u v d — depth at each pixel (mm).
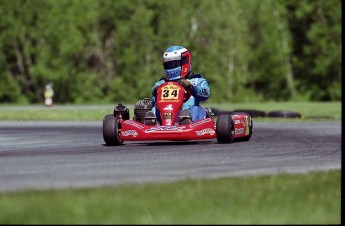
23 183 28500
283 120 89375
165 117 47438
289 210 21297
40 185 27734
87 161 37188
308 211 21234
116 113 49875
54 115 104000
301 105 147375
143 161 36844
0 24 199375
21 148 48219
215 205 21891
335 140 53281
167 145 47969
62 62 199000
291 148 45312
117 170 32781
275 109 125688
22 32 199750
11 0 198250
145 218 20391
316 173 28906
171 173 31422
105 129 48469
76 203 22328
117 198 22969
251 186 25188
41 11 198125
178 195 23391
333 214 21016
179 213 20875
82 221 20172
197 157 38969
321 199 22922
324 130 67562
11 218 20750
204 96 49406
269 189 24594
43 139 57812
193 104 49094
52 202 22578
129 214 20844
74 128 76312
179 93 48094
